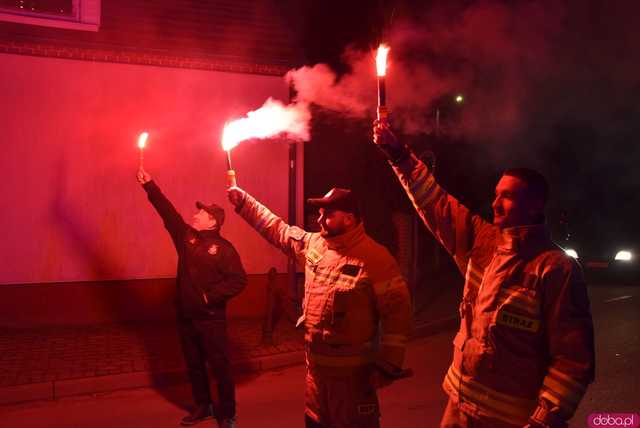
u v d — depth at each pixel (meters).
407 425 5.08
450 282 13.65
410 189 2.67
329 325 3.07
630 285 13.47
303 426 5.10
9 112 8.27
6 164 8.27
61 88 8.48
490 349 2.34
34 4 8.34
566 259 2.27
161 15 8.96
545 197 2.37
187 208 9.13
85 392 6.10
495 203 2.43
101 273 8.73
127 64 8.77
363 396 3.07
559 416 2.14
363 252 3.10
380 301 3.03
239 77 9.36
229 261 4.87
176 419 5.34
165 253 9.01
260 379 6.62
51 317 8.50
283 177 9.61
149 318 8.95
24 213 8.38
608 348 7.74
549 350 2.24
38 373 6.37
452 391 2.50
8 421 5.31
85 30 8.48
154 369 6.57
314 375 3.16
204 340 4.88
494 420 2.32
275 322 9.09
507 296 2.32
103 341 7.81
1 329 8.30
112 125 8.73
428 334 9.15
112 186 8.75
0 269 8.29
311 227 11.16
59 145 8.50
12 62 8.27
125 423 5.24
